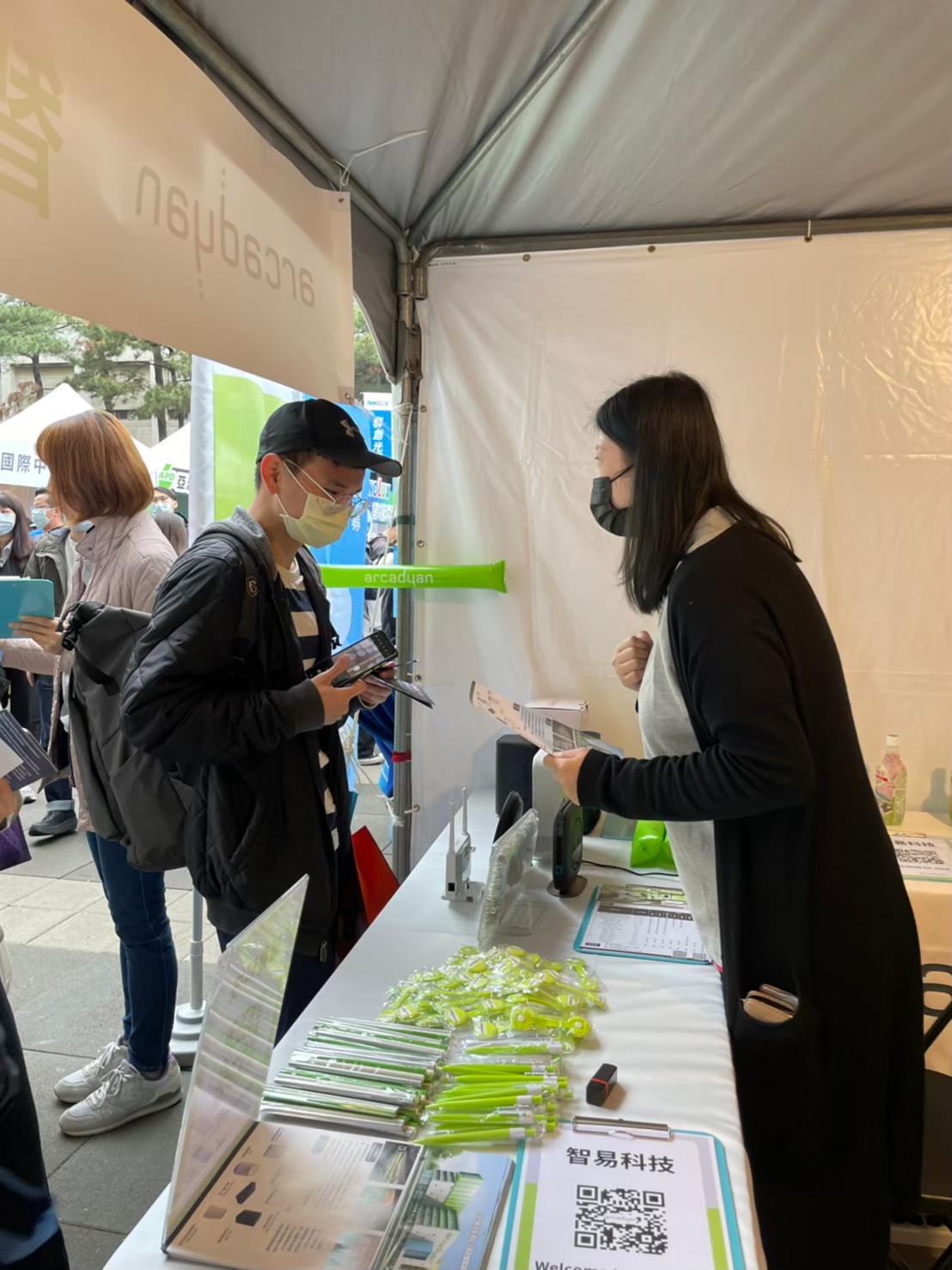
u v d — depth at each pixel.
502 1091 0.98
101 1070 2.15
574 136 1.92
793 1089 1.14
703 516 1.22
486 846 1.94
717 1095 1.01
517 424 2.52
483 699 1.34
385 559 3.72
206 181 1.25
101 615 1.66
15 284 0.90
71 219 0.98
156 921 1.99
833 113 1.84
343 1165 0.86
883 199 2.23
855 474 2.36
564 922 1.52
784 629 1.14
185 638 1.35
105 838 1.77
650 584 1.23
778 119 1.86
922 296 2.30
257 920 0.87
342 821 1.67
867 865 1.18
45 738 4.02
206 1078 0.81
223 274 1.30
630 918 1.53
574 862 1.68
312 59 1.59
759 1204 1.20
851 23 1.56
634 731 2.53
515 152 2.00
